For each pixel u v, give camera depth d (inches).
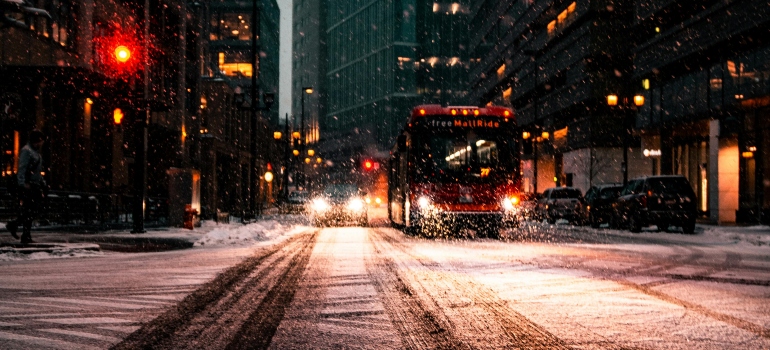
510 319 270.8
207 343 225.3
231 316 275.1
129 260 515.5
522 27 2842.0
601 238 891.4
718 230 1015.6
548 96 2603.3
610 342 228.5
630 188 1083.3
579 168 2314.2
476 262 510.3
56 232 800.3
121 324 257.4
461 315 279.4
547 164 2778.1
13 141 964.6
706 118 1414.9
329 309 292.5
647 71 1739.7
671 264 513.7
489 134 856.9
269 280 393.1
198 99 1886.1
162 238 729.6
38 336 235.5
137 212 800.3
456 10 4704.7
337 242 757.3
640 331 247.4
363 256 563.2
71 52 1117.7
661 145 1694.1
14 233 618.8
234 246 682.8
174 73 1651.1
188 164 1807.3
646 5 1760.6
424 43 4665.4
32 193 555.8
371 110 4889.3
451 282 386.6
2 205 911.7
